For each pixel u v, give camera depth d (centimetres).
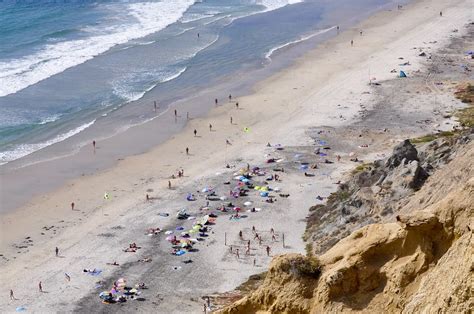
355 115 19962
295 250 12669
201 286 11825
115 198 15500
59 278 12319
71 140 18525
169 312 11088
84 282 12156
